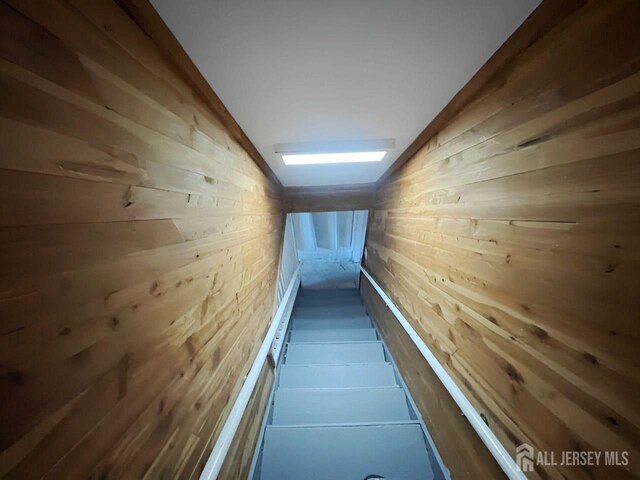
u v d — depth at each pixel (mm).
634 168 504
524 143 807
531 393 781
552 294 704
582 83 616
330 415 1881
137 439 593
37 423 380
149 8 667
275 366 2182
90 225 488
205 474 878
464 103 1148
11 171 363
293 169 2521
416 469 1472
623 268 523
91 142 501
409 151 1919
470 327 1112
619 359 534
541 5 692
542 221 737
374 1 678
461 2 688
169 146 769
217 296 1071
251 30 761
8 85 369
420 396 1711
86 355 468
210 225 1022
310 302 4391
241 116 1309
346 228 6238
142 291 625
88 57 509
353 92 1132
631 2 516
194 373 867
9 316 349
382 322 2887
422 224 1696
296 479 1447
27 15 403
